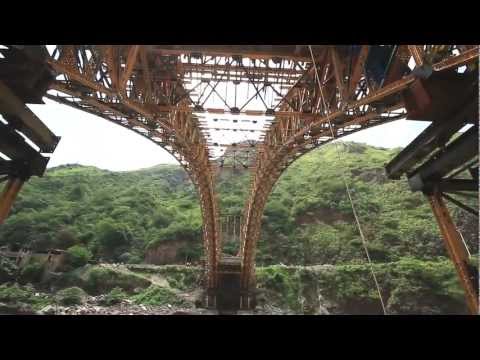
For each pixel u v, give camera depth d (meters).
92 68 20.94
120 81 20.55
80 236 98.31
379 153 157.88
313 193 126.62
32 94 14.48
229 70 28.36
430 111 12.44
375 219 107.94
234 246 92.56
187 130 36.78
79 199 127.81
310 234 105.75
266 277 75.69
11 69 13.90
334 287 75.38
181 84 29.64
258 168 48.50
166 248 98.25
